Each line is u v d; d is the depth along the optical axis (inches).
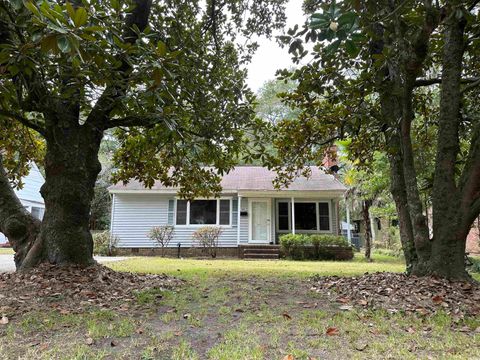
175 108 207.6
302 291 193.9
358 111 230.8
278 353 101.7
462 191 192.9
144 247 603.5
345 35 93.4
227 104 248.1
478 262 360.5
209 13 297.1
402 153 216.8
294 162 294.7
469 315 140.9
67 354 98.7
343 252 531.5
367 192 510.9
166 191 601.0
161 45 126.8
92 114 220.1
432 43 222.4
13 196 227.9
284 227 617.6
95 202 947.3
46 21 91.4
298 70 220.7
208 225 609.9
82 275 193.8
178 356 98.7
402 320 135.9
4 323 124.3
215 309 151.9
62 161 208.1
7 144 291.9
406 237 216.2
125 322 128.1
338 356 100.6
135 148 284.4
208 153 261.1
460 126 237.5
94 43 115.2
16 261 214.8
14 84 158.4
